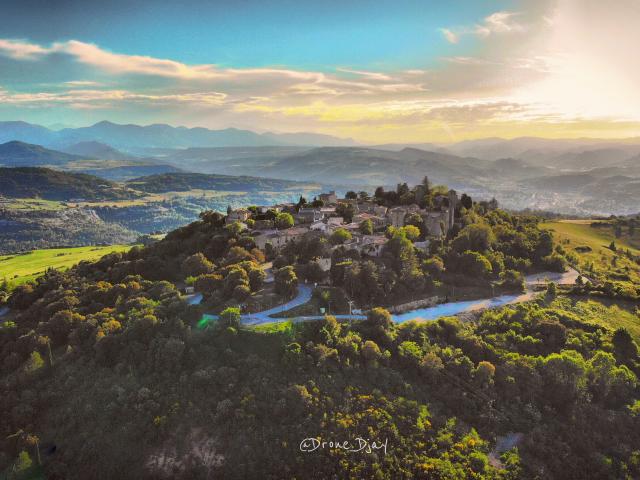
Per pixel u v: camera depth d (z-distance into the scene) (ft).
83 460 319.47
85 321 433.89
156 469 303.07
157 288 493.36
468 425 346.33
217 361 361.71
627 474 332.80
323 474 294.25
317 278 504.43
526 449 337.93
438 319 449.06
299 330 385.70
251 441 308.60
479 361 402.93
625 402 390.63
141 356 374.84
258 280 467.93
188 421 323.16
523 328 458.91
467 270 583.17
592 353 433.48
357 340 386.73
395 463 304.30
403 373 377.09
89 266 651.25
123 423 330.34
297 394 328.08
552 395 380.78
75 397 362.12
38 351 409.90
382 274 506.07
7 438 342.03
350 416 326.03
